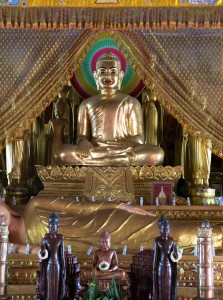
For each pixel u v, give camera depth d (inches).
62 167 453.4
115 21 446.0
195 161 479.5
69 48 450.6
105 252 304.3
